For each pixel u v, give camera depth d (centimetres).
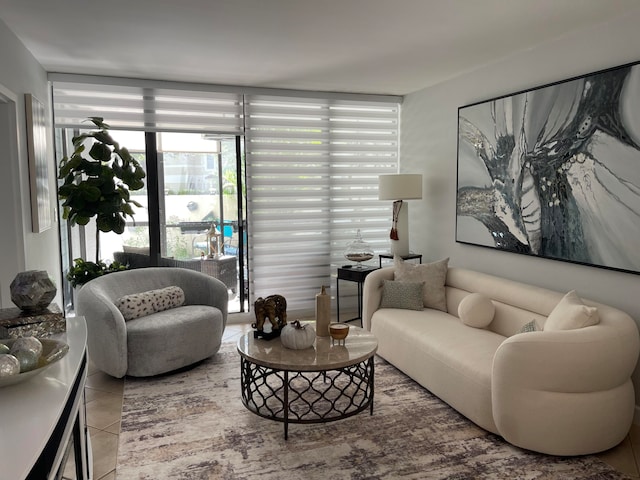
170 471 249
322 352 291
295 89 521
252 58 392
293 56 386
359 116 559
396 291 417
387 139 575
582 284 333
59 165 465
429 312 408
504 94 399
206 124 497
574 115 328
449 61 405
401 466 253
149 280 426
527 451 267
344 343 309
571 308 277
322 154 548
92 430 292
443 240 494
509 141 389
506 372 261
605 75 305
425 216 524
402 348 369
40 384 156
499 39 345
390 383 363
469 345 322
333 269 569
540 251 362
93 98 458
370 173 574
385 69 432
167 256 508
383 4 275
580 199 327
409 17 296
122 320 354
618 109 297
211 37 335
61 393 149
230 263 536
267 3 272
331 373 381
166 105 480
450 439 281
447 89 477
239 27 313
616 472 248
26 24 302
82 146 398
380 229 586
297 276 553
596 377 254
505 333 357
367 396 327
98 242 443
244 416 310
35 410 137
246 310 545
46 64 406
